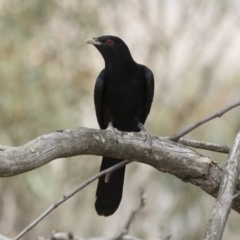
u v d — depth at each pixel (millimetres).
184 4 16906
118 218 15273
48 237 7918
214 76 15672
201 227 14164
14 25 13789
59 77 13781
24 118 13438
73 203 15156
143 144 6605
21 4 14086
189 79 15727
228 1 16875
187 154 6789
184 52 16766
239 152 6180
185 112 14922
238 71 15586
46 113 13523
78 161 14406
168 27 16844
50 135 5820
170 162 6746
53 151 5754
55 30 14211
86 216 15211
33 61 13875
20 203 15484
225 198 5809
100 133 6312
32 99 13492
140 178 15195
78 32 14273
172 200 14469
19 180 14078
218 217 5547
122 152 6547
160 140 6734
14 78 13492
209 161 6832
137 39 16344
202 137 14031
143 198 7926
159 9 16688
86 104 14609
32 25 13945
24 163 5449
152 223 14734
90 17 14445
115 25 15586
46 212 6070
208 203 14234
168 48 16219
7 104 13359
